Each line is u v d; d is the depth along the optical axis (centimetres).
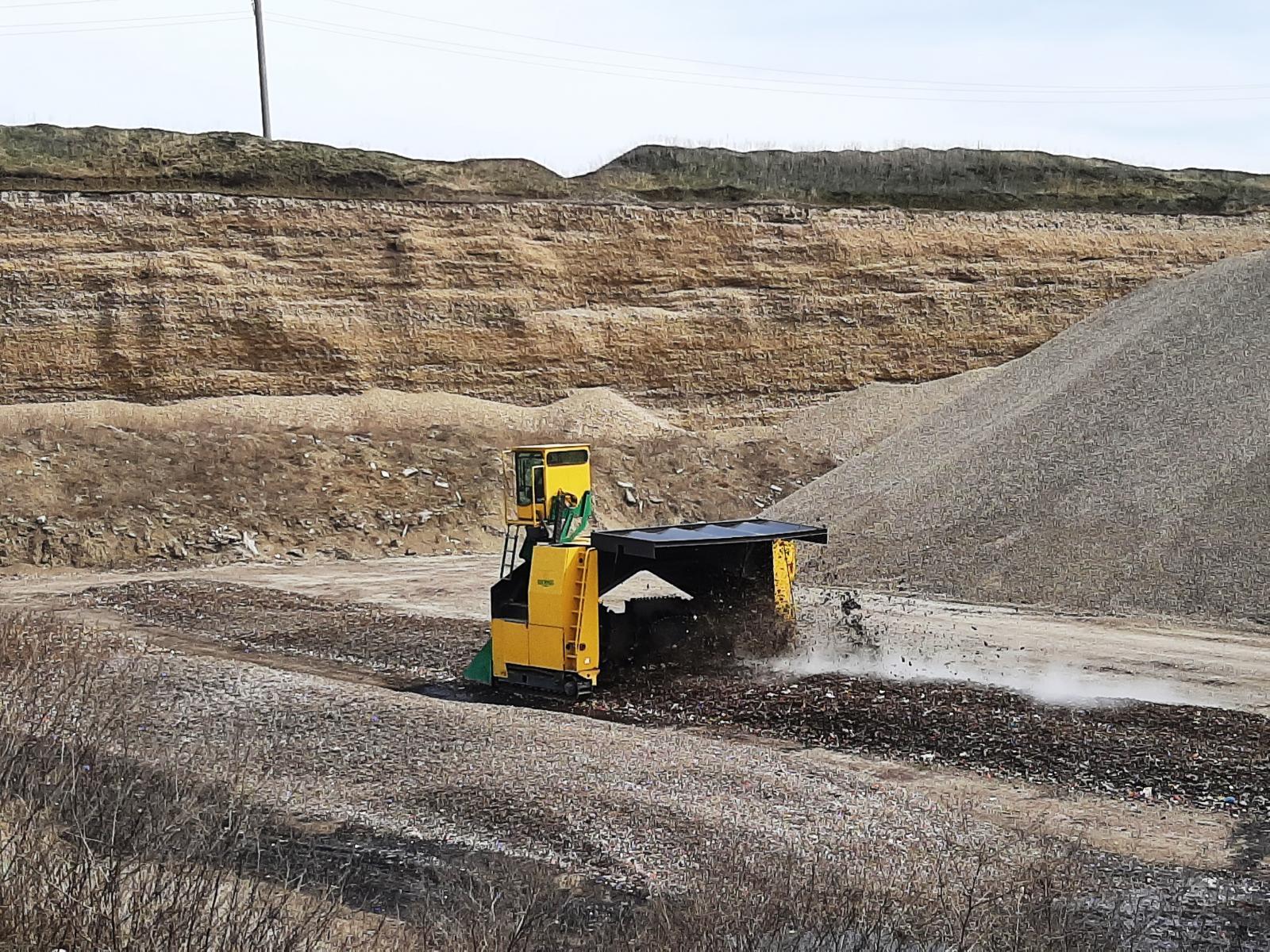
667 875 771
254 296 3538
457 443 3161
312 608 1908
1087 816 886
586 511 1320
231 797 823
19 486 2616
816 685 1239
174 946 561
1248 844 826
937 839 823
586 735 1084
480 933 622
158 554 2552
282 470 2869
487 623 1755
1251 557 1688
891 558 2056
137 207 3519
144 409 3341
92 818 698
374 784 961
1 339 3322
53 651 1352
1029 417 2353
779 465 3431
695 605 1348
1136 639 1537
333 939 650
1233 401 2014
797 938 621
